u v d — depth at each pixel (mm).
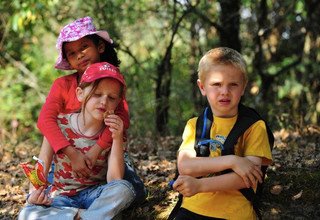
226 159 2900
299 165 4195
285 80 9914
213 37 9500
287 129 6426
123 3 8758
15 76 11602
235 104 3004
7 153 5859
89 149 3410
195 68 9094
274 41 10859
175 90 9812
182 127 8383
